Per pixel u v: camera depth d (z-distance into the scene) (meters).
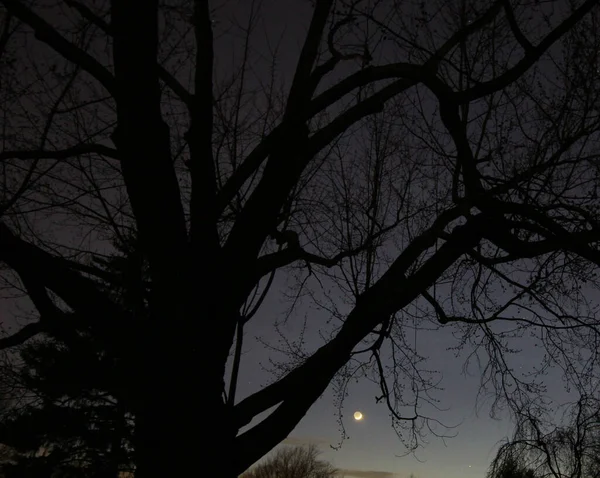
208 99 5.65
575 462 7.58
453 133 7.15
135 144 5.36
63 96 6.10
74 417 17.19
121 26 5.40
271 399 6.00
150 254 5.53
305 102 6.48
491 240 7.16
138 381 5.17
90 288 5.13
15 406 12.32
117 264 6.96
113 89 5.50
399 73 6.71
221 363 5.48
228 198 6.25
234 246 5.93
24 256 4.89
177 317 5.25
